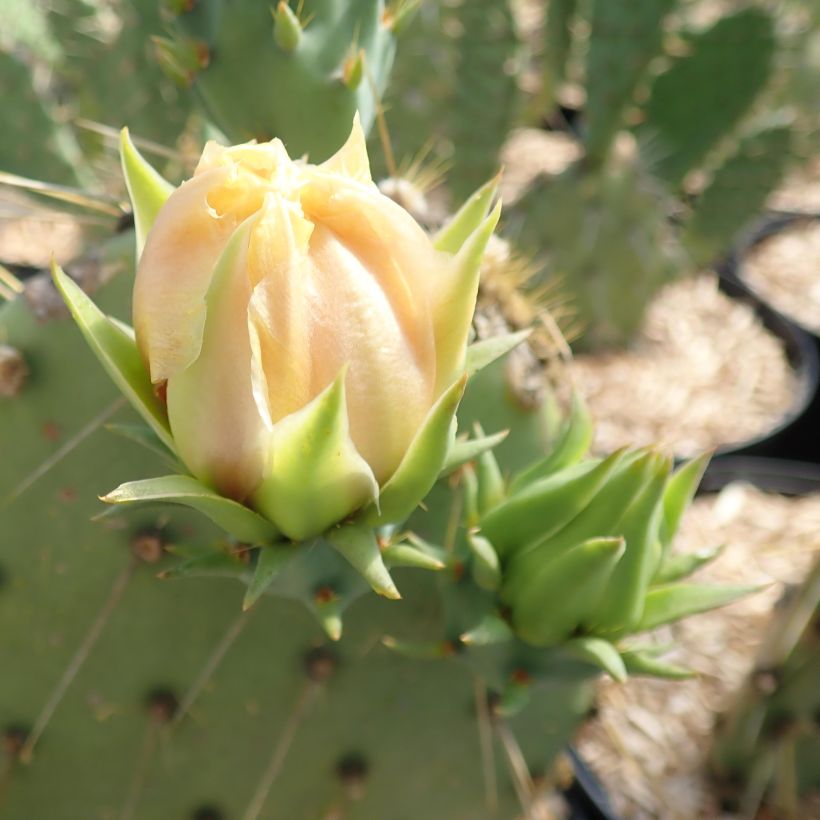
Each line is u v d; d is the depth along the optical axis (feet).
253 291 0.35
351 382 0.37
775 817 1.10
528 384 0.67
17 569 0.68
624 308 1.82
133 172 0.40
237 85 0.68
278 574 0.45
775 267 2.23
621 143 2.07
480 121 1.63
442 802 0.74
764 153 1.83
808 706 1.03
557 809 1.18
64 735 0.71
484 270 0.66
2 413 0.66
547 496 0.50
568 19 2.00
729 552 1.59
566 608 0.50
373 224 0.37
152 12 1.24
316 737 0.71
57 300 0.65
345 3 0.67
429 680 0.70
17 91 1.32
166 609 0.68
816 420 1.86
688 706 1.32
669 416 1.82
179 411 0.38
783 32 1.82
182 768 0.72
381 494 0.41
